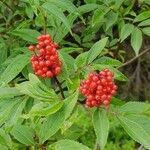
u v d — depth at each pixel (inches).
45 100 14.5
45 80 19.2
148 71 53.5
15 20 26.9
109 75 14.7
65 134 19.7
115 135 50.5
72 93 15.1
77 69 16.8
